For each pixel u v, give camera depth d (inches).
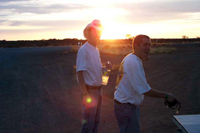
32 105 263.6
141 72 119.9
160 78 417.1
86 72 149.5
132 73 119.7
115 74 458.3
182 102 265.6
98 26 151.4
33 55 968.9
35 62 703.7
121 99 125.2
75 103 267.4
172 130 188.4
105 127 196.2
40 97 298.2
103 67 159.3
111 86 356.8
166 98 117.6
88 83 150.1
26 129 195.2
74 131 189.2
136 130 125.6
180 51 1103.0
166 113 229.5
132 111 124.4
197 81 378.9
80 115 226.5
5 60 785.6
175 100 117.1
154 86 354.0
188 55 873.5
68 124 204.2
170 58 774.5
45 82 398.0
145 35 124.4
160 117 218.8
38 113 235.6
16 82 402.9
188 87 339.9
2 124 207.2
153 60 719.7
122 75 125.5
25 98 295.3
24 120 216.5
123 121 125.7
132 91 123.3
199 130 110.1
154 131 187.2
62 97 295.4
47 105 262.2
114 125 200.1
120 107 125.3
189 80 390.6
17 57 890.7
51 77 445.4
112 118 216.5
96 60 152.4
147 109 243.4
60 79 422.3
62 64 639.1
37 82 399.2
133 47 127.0
